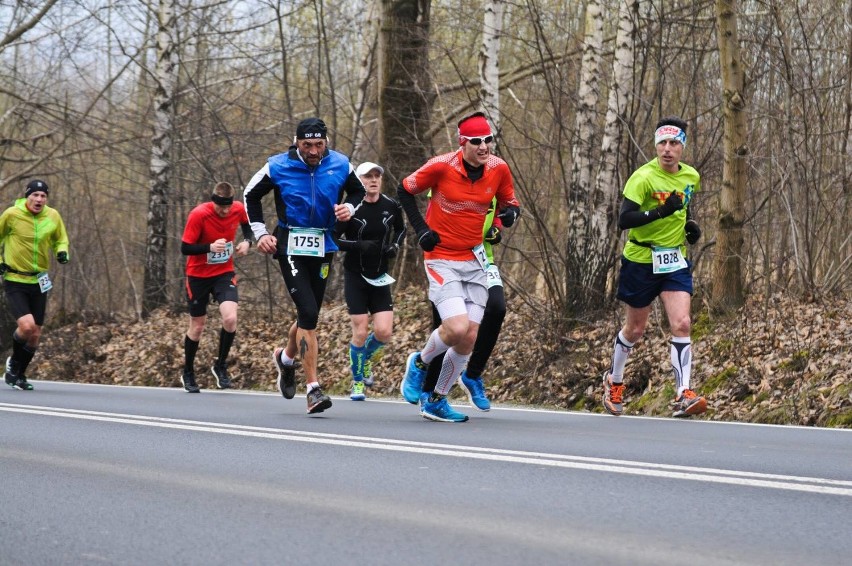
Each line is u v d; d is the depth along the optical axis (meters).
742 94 21.53
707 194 25.69
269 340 28.69
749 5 28.30
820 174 23.78
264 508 9.16
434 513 8.86
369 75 37.47
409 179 14.52
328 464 11.30
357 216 20.05
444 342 14.84
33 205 22.73
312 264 16.06
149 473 10.94
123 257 46.91
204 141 36.97
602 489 9.77
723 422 15.88
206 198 37.62
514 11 35.00
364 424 15.01
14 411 16.92
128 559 7.64
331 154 16.00
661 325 22.08
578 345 22.30
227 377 23.45
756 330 20.38
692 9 25.28
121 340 32.84
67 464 11.55
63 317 35.97
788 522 8.44
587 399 20.56
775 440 13.48
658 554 7.53
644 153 24.08
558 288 24.03
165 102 38.59
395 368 24.58
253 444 12.86
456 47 37.34
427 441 12.96
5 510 9.26
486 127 14.24
